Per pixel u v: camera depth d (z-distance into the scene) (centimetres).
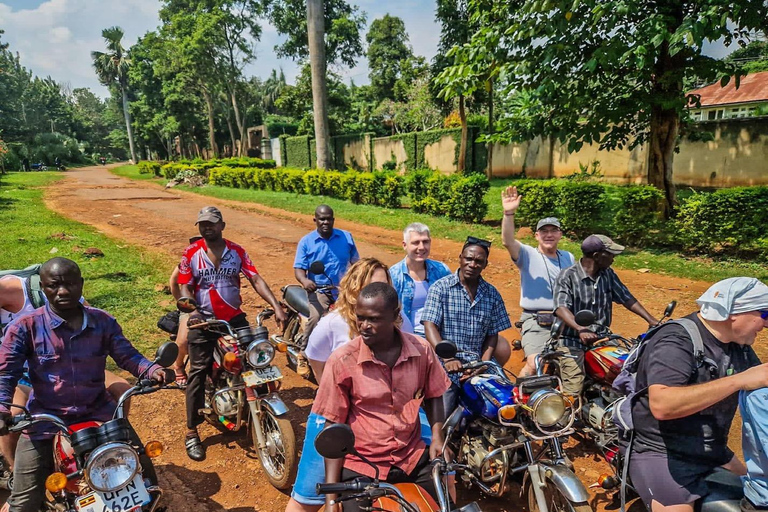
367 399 257
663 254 1073
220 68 4297
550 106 1270
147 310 754
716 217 1009
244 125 4997
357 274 316
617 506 365
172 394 542
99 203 2112
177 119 5494
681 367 249
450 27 2388
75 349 312
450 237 1324
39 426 305
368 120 5006
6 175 3644
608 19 1030
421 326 429
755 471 241
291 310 590
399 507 243
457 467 260
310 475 300
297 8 3741
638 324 712
